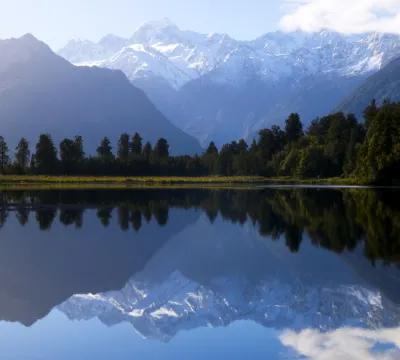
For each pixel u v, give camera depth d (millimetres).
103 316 20969
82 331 19312
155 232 43125
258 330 19094
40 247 36000
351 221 48188
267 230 43500
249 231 43125
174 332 19078
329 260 30266
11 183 159625
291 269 28297
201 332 19062
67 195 93625
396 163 122438
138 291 24500
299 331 18875
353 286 24500
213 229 44656
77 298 23391
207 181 186500
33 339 18531
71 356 17031
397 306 21453
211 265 29797
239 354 16938
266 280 26141
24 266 29766
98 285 25547
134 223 49125
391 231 41094
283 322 19906
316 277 26375
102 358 16812
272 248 34844
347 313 20734
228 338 18406
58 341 18328
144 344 17984
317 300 22547
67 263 30578
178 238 39844
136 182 178500
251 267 29141
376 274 26641
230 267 29188
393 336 18188
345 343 17578
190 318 20656
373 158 126938
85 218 53375
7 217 54188
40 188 124375
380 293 23328
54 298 23359
